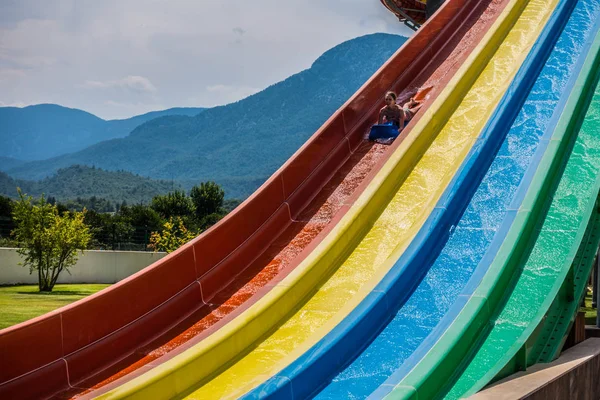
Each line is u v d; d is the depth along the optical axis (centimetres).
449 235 1207
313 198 1495
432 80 1889
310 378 928
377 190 1337
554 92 1524
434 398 854
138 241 5225
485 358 921
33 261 3275
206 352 1016
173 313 1227
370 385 935
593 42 1653
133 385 952
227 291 1285
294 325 1102
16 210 3312
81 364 1113
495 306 1008
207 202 9700
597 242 1205
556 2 1959
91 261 3934
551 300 1013
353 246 1258
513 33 1845
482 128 1416
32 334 1070
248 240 1359
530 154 1355
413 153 1442
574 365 960
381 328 1040
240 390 916
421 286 1114
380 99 1811
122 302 1173
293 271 1180
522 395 773
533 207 1162
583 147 1337
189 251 1269
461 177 1291
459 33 2084
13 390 1043
